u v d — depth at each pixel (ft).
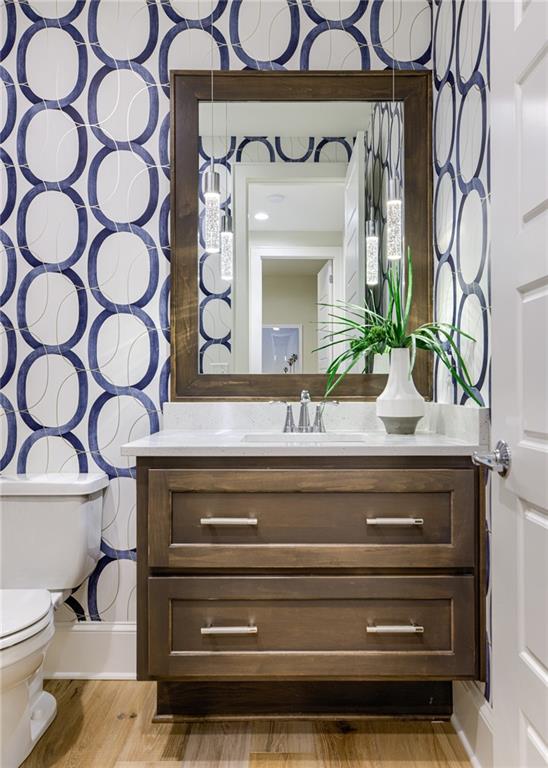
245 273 6.15
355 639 4.31
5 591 4.69
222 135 6.09
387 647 4.31
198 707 5.01
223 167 6.11
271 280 6.16
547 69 2.83
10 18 6.06
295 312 6.15
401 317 5.35
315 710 5.02
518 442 3.20
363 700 5.04
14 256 6.06
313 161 6.15
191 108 6.05
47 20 6.06
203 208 6.08
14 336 6.05
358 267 6.16
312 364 6.12
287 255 6.15
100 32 6.07
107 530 6.01
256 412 5.98
